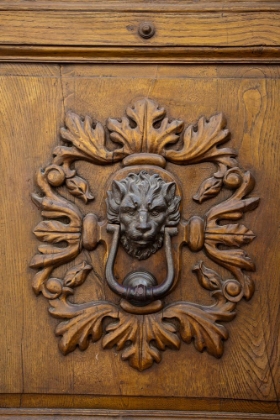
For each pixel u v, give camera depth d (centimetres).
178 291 102
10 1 106
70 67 106
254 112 104
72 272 102
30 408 102
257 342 102
